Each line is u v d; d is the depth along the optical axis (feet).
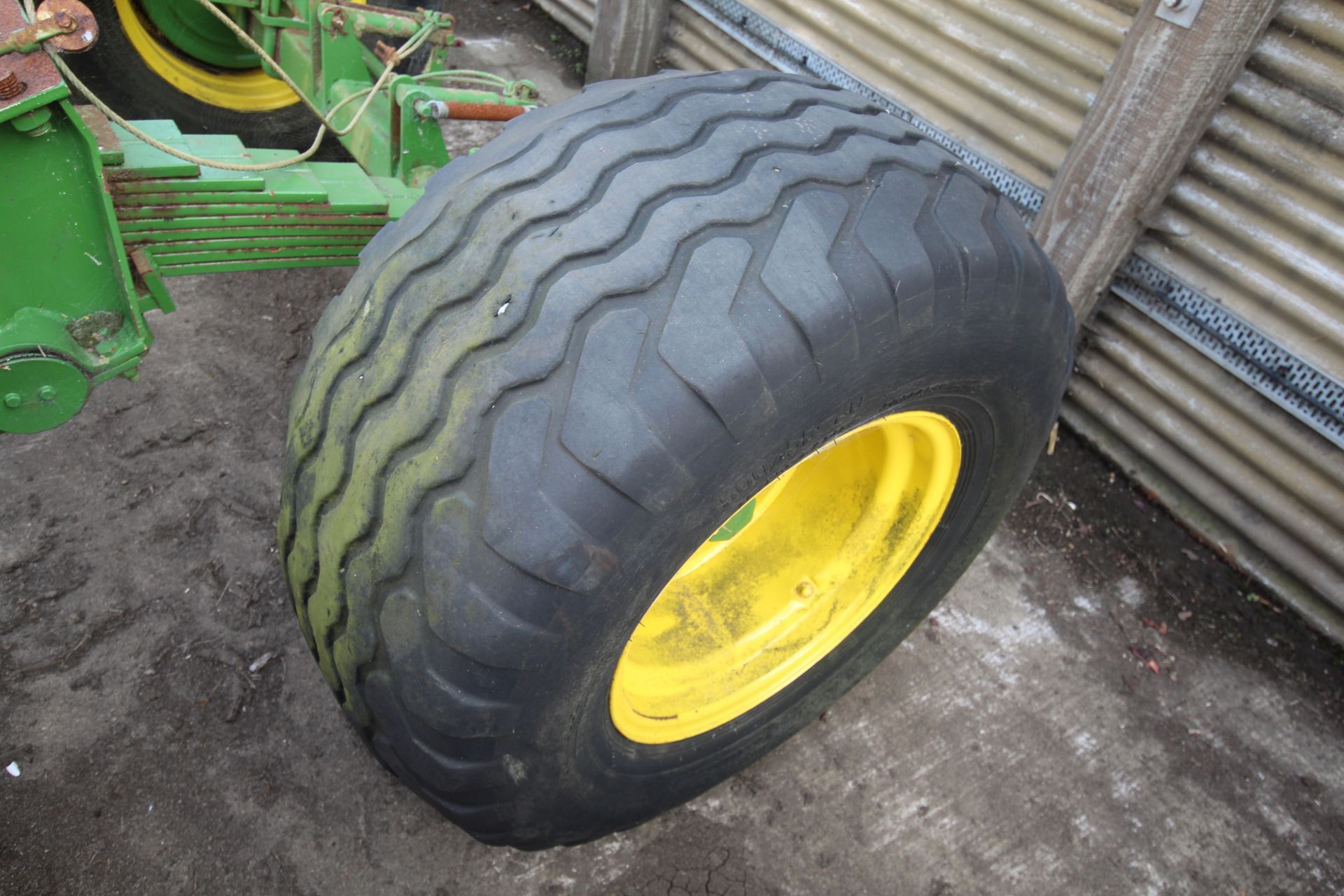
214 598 7.71
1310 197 8.30
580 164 4.52
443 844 6.51
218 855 6.25
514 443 4.03
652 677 6.20
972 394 5.55
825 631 6.85
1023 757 7.70
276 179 6.36
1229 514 9.84
